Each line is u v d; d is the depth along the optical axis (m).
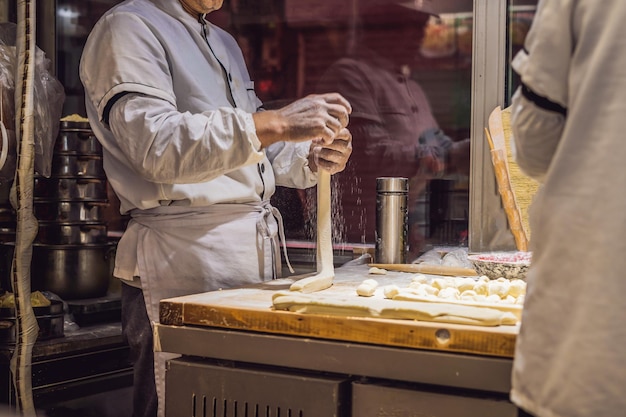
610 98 1.07
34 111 2.36
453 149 3.34
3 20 2.85
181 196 1.88
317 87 3.54
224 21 3.62
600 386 1.04
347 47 3.48
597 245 1.06
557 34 1.12
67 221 2.64
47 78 2.45
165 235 1.91
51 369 2.38
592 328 1.05
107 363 2.55
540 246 1.13
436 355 1.26
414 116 3.39
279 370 1.41
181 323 1.48
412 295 1.52
